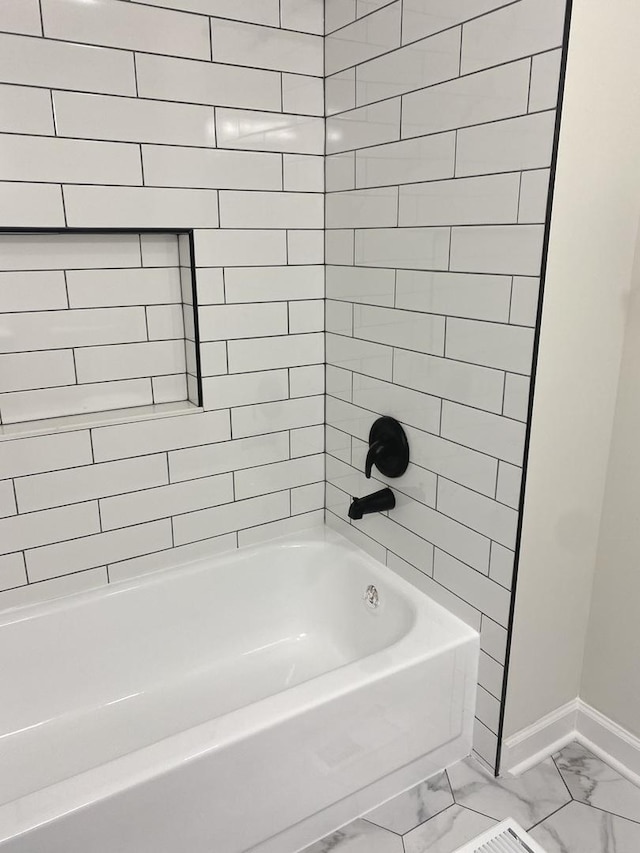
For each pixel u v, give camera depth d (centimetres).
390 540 193
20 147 151
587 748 180
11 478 169
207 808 133
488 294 143
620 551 162
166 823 129
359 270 185
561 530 156
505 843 152
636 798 165
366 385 191
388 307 175
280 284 194
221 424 196
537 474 145
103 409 187
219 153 175
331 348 205
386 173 167
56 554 180
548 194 125
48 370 176
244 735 133
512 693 163
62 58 151
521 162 129
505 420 144
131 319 184
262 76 176
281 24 175
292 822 148
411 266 164
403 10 152
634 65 129
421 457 173
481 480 154
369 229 177
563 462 149
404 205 163
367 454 184
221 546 208
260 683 200
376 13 160
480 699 170
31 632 177
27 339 171
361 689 148
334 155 187
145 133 164
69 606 181
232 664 207
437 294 157
